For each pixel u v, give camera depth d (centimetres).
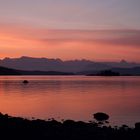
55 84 12838
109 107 4631
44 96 6588
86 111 4097
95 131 2152
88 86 11319
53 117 3534
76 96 6669
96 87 10662
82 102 5359
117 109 4375
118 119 3384
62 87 10475
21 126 2230
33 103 5088
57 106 4669
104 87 10719
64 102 5306
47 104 4938
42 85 11906
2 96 6519
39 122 2442
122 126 2706
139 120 3309
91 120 3278
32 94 7138
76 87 10544
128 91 8619
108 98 6306
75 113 3888
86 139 1880
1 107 4494
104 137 1966
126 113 3919
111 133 2112
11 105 4772
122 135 2052
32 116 3609
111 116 3628
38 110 4166
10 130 2075
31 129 2120
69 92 7938
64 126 2327
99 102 5416
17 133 1986
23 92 7794
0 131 2041
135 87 10844
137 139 1948
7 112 3931
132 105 4953
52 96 6606
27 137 1884
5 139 1823
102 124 2972
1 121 2448
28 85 11788
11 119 2575
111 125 2919
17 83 13475
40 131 2061
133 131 2217
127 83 14500
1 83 13388
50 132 2034
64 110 4184
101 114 3400
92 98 6241
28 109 4269
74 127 2308
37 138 1866
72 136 1939
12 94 7106
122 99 6109
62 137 1905
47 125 2322
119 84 13288
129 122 3166
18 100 5616
